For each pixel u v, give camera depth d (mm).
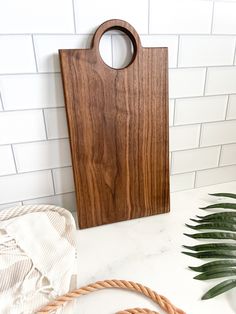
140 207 657
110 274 503
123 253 554
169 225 639
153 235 605
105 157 595
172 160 734
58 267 482
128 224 646
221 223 583
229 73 672
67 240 544
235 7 606
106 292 460
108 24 517
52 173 644
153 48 554
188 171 767
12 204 646
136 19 555
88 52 518
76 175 587
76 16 521
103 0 523
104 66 534
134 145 607
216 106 701
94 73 532
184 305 441
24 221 583
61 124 600
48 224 581
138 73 559
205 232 584
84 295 454
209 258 517
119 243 583
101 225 639
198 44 616
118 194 629
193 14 584
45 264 488
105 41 556
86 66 524
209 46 626
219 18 606
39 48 525
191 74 641
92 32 542
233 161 804
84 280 492
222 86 681
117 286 461
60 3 504
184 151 732
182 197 762
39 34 516
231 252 509
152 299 444
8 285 453
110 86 549
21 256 501
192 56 623
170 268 512
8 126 568
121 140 594
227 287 451
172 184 772
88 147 577
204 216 653
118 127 583
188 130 706
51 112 583
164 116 608
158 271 507
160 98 592
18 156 601
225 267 481
